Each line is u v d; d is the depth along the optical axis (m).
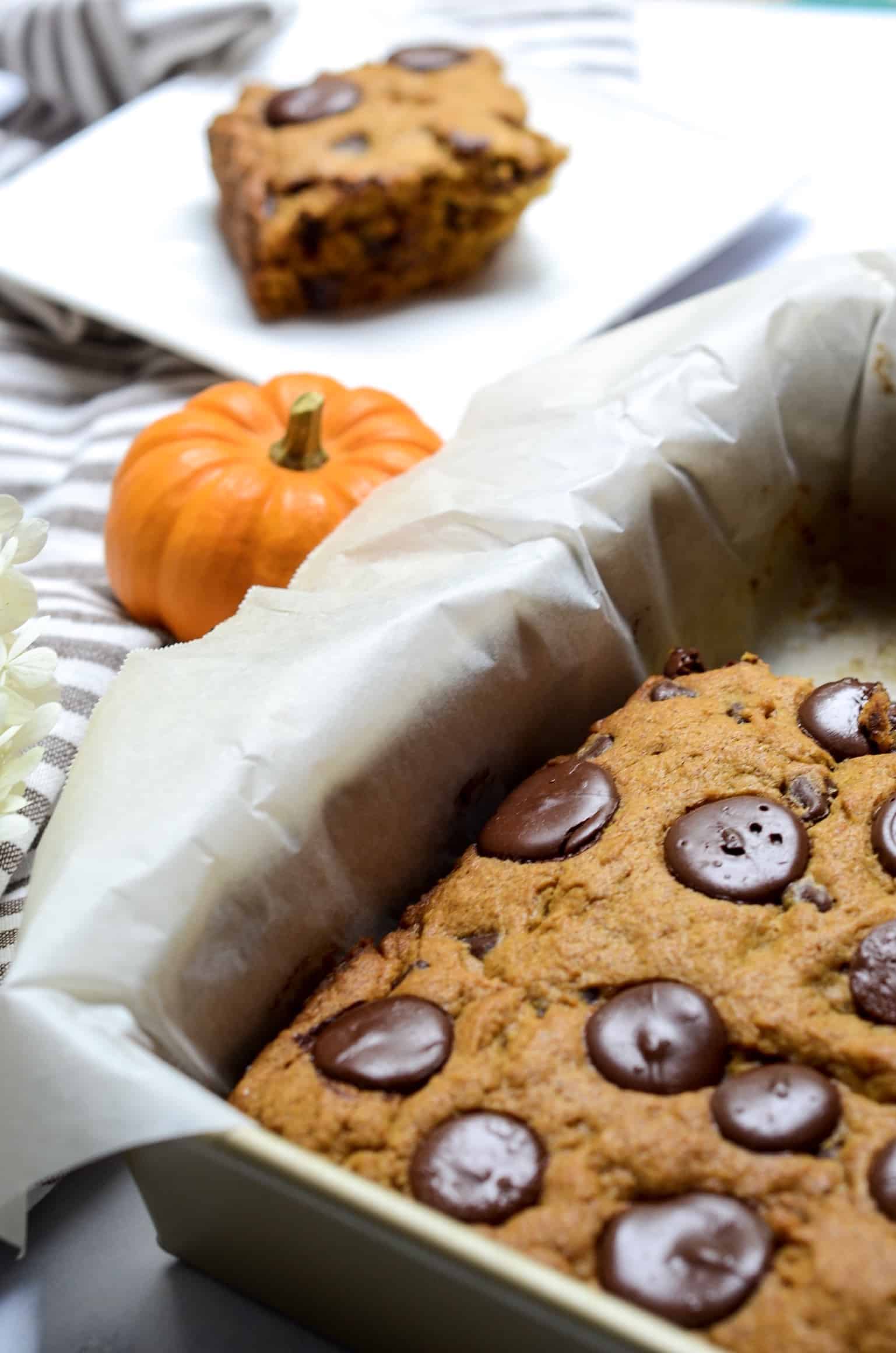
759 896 0.46
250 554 0.56
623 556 0.53
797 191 0.73
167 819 0.46
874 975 0.45
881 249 0.57
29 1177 0.42
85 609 0.58
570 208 0.70
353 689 0.48
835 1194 0.42
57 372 0.69
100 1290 0.46
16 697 0.47
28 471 0.65
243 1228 0.43
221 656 0.48
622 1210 0.43
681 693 0.51
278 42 0.83
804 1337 0.41
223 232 0.70
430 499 0.52
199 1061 0.46
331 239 0.65
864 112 0.78
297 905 0.47
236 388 0.59
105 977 0.44
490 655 0.50
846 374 0.56
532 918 0.47
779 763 0.49
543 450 0.53
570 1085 0.44
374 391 0.60
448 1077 0.45
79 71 0.80
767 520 0.56
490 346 0.65
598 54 0.82
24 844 0.50
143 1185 0.44
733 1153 0.43
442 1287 0.41
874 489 0.57
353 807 0.48
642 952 0.46
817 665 0.57
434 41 0.83
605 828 0.48
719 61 0.82
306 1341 0.46
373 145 0.66
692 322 0.56
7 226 0.70
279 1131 0.45
